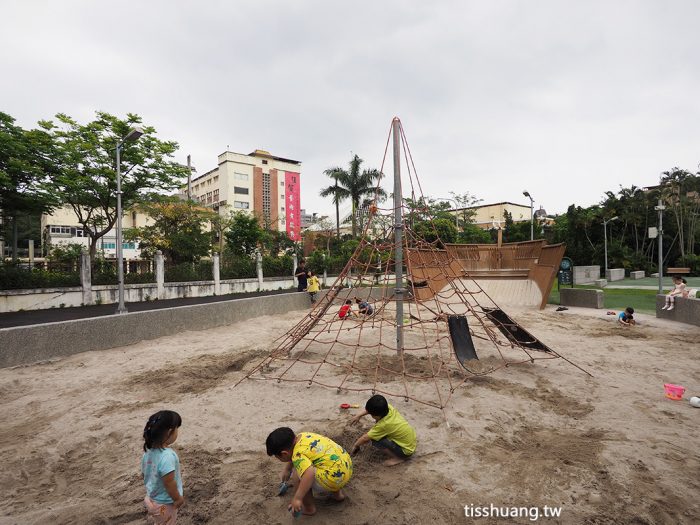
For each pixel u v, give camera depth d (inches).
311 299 703.7
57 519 131.9
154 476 110.2
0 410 228.4
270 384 270.4
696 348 356.5
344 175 1360.7
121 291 633.6
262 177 2613.2
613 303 692.7
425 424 200.5
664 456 163.9
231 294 1021.2
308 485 119.9
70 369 307.3
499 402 227.8
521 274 761.0
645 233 1756.9
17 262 712.4
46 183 757.3
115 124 791.7
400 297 313.4
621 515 127.3
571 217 1731.1
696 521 124.8
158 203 1107.3
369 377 282.7
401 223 317.7
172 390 258.2
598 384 260.2
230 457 170.9
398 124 323.9
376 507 134.0
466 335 297.9
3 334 307.6
